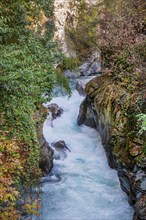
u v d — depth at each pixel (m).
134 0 8.96
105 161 7.63
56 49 8.80
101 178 7.04
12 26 7.56
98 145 8.31
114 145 6.08
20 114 5.66
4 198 4.54
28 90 5.72
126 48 7.30
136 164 5.36
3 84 5.32
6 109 5.57
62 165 7.61
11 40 7.43
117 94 6.75
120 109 6.39
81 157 7.96
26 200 5.66
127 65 7.09
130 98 6.25
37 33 8.17
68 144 8.50
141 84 6.39
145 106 5.89
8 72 5.40
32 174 5.81
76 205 6.23
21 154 5.52
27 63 6.36
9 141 5.27
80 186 6.82
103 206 6.14
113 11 11.32
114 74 7.57
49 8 8.95
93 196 6.45
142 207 4.89
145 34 7.85
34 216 5.82
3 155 5.05
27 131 5.67
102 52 8.86
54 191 6.66
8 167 4.96
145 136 5.50
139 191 5.20
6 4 7.59
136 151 5.48
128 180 5.76
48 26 8.92
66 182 6.98
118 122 6.19
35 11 8.44
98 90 7.71
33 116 6.30
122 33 7.84
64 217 5.91
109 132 6.69
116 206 6.08
